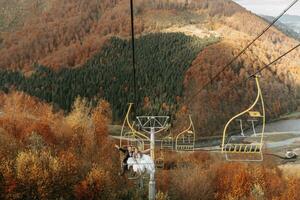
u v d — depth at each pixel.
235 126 191.00
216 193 87.12
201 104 199.75
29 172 66.31
